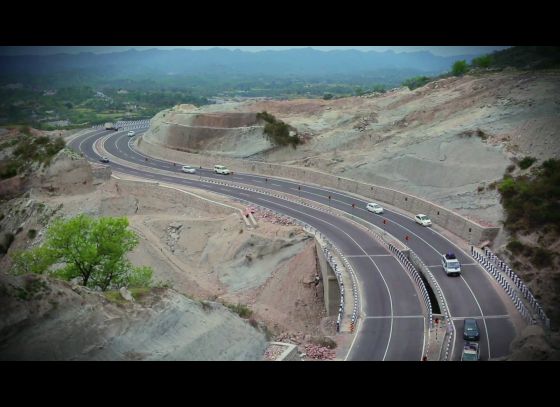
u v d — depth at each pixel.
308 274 70.19
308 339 51.81
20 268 54.00
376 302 57.69
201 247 84.38
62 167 91.12
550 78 91.69
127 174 111.12
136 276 55.56
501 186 74.06
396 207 87.81
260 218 83.62
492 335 50.72
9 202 88.81
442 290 59.38
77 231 53.75
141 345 40.25
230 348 45.81
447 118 98.12
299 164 108.75
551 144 76.81
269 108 129.50
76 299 38.62
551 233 64.56
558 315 55.25
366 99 124.00
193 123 124.69
